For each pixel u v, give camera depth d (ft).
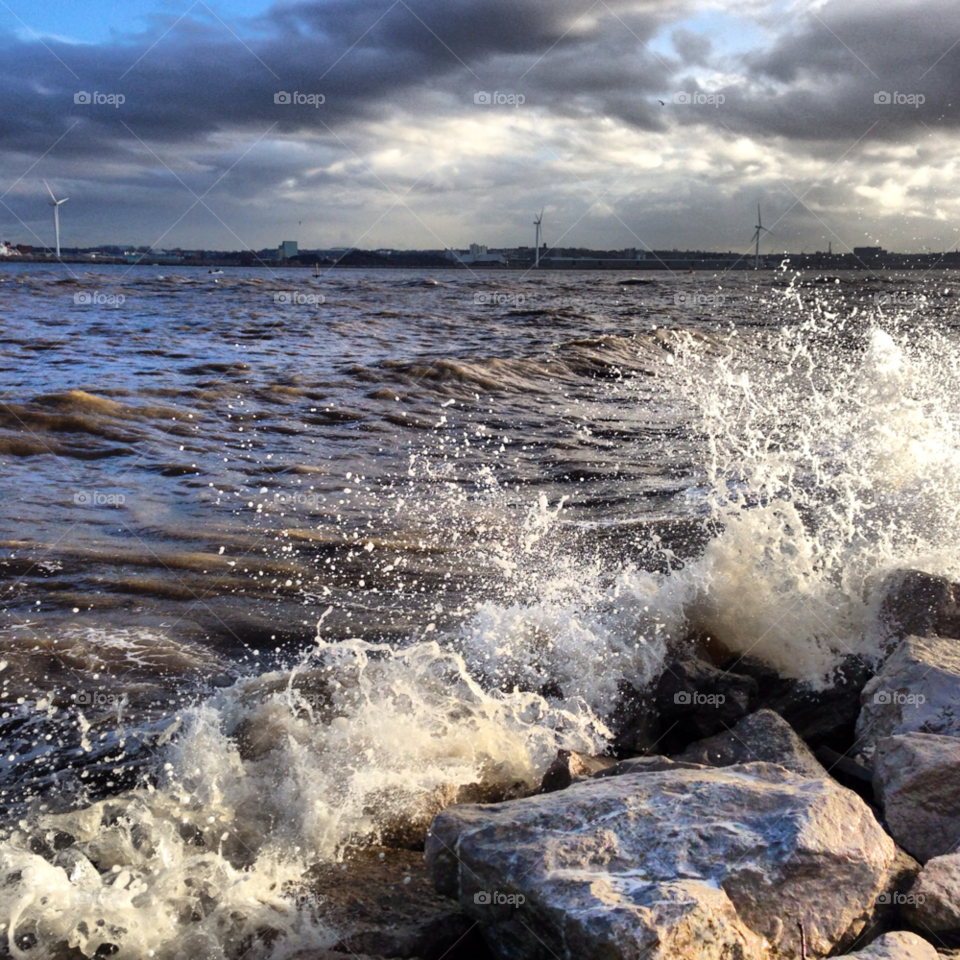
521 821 7.35
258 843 8.60
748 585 12.99
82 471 21.97
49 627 13.24
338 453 25.26
